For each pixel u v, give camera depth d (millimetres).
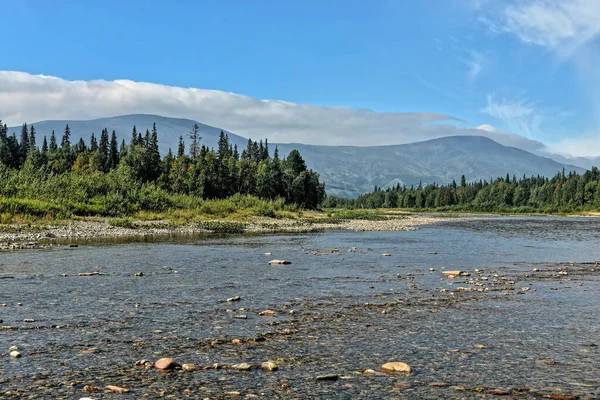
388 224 63031
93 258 22562
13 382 6812
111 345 8727
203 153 127438
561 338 9391
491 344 8953
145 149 125625
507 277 18016
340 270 19312
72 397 6273
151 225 46375
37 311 11438
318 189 134500
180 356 8133
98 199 54656
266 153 164125
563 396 6457
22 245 28500
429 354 8328
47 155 138625
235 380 6988
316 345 8852
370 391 6594
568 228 57125
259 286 15359
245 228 50031
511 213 147750
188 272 18344
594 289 15289
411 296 13844
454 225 64000
